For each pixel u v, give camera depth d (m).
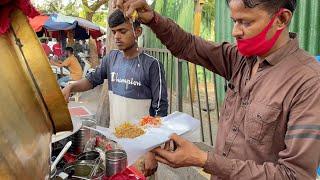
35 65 0.88
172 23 1.84
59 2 17.59
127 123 1.76
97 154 1.67
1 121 0.68
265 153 1.34
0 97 0.71
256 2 1.24
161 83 2.57
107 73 2.83
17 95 0.78
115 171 1.55
